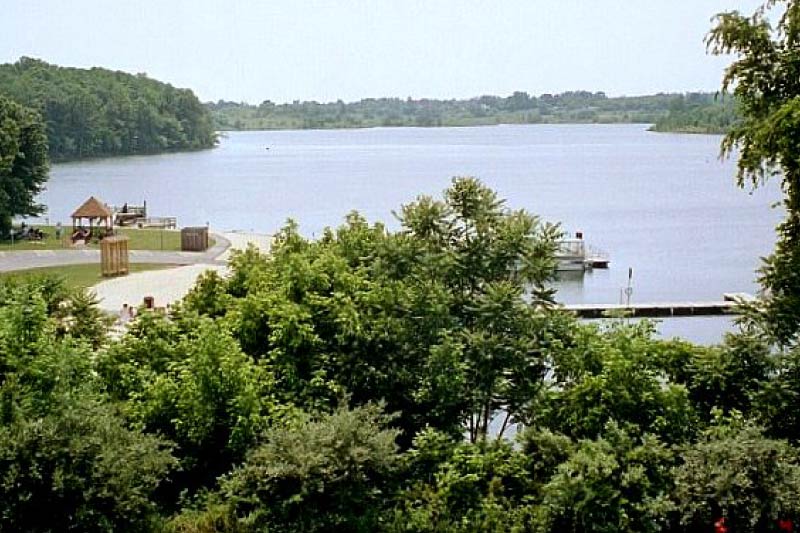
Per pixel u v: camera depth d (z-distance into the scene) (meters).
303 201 102.25
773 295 18.27
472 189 19.44
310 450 14.51
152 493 15.82
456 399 16.95
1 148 72.00
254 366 16.75
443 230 19.33
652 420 16.23
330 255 19.52
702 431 16.09
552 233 19.02
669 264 61.53
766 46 19.20
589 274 58.12
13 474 13.63
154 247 63.00
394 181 129.50
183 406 16.20
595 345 17.25
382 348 17.66
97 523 13.89
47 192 116.62
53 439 14.03
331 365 17.69
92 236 67.88
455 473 15.51
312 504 14.56
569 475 14.52
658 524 14.75
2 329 16.42
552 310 18.44
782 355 17.50
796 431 16.80
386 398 17.50
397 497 15.48
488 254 18.81
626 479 14.46
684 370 17.91
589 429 16.14
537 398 17.14
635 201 102.56
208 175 147.12
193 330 18.61
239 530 14.79
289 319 17.47
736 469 14.24
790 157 17.62
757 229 78.94
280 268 20.44
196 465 16.58
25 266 53.62
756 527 14.26
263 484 14.58
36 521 14.05
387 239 19.31
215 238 67.31
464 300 18.69
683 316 46.19
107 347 18.80
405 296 17.92
